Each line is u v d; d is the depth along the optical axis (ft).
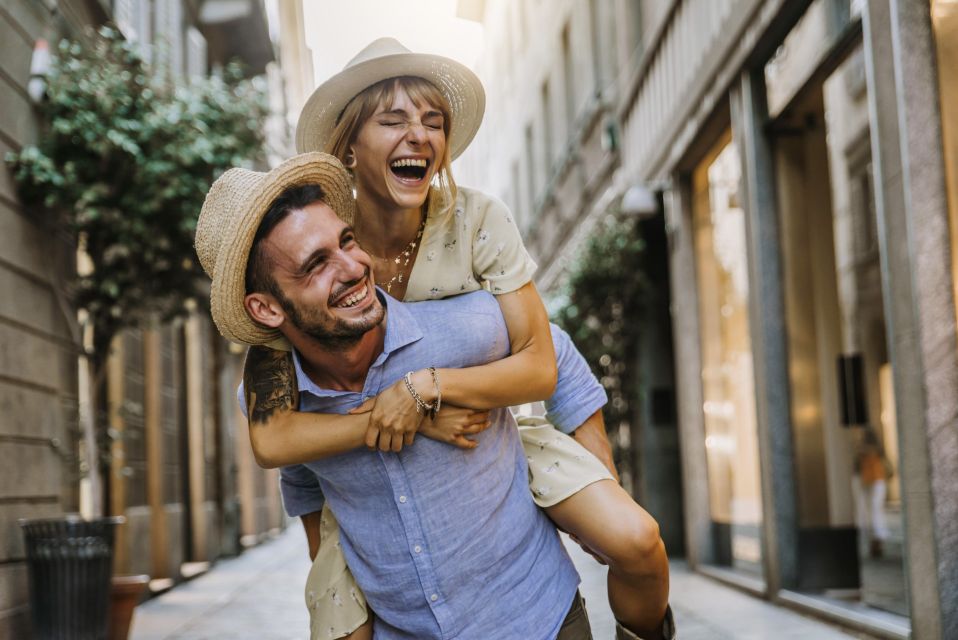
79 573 20.11
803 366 24.04
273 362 6.63
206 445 47.62
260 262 6.05
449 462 6.65
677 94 32.58
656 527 6.92
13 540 21.12
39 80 24.03
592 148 47.75
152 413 35.99
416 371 6.49
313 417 6.53
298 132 7.18
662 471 38.29
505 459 7.00
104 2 30.19
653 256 39.04
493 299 7.01
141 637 23.84
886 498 19.65
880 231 17.21
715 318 31.48
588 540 7.03
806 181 23.39
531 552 7.02
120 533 30.45
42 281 23.63
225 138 25.31
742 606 24.70
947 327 15.65
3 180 21.86
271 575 41.04
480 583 6.82
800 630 20.66
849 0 19.39
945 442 15.52
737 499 29.78
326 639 7.30
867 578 20.70
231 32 52.70
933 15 15.99
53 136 24.18
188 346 44.65
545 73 60.49
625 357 38.78
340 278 6.01
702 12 29.19
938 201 15.84
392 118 6.78
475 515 6.75
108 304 25.02
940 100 15.92
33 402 22.72
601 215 41.32
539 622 6.89
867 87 19.04
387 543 6.78
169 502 39.09
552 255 59.21
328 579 7.38
